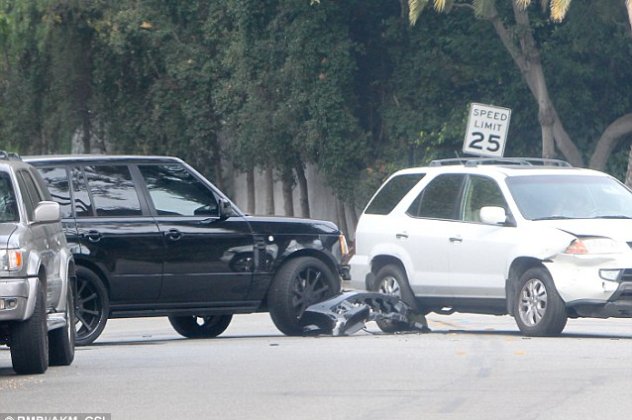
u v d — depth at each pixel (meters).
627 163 91.62
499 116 71.69
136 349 45.38
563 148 85.88
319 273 50.97
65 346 39.09
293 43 93.12
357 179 95.19
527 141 93.12
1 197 37.50
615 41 88.38
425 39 93.94
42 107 116.19
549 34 89.94
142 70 108.06
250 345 45.62
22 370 36.62
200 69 103.56
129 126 110.50
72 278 41.41
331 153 94.19
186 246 48.47
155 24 104.69
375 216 54.09
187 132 106.38
